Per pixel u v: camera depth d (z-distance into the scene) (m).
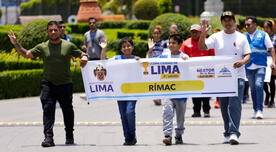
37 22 58.88
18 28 70.56
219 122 32.16
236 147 24.20
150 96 25.53
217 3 77.44
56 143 26.34
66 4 150.00
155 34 37.09
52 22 25.36
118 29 89.06
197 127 30.64
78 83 54.22
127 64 25.62
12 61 50.69
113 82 25.67
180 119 25.47
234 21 25.38
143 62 25.53
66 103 25.73
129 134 25.39
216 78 25.30
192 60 25.34
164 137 26.84
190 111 38.22
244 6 142.50
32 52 25.50
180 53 25.92
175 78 25.47
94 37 42.47
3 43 58.28
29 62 51.72
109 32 86.31
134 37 77.88
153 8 102.56
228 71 25.19
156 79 25.52
